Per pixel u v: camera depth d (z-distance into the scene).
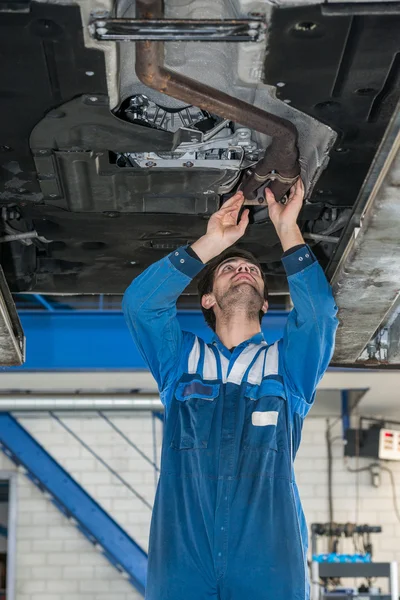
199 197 3.54
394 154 2.59
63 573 11.31
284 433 3.08
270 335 8.45
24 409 10.98
